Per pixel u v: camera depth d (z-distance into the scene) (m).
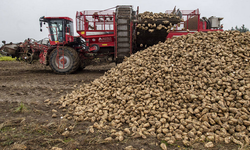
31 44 10.31
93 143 2.80
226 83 3.55
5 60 19.08
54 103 4.61
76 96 4.73
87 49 9.05
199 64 4.21
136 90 4.04
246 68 4.06
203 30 8.55
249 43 5.00
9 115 3.82
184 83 3.88
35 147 2.69
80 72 9.89
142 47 8.93
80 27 8.83
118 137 2.91
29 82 7.14
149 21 7.48
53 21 9.13
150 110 3.54
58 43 9.02
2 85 6.39
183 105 3.45
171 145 2.75
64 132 3.04
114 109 3.82
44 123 3.46
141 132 3.02
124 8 8.34
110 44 9.05
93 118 3.62
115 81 4.68
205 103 3.29
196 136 2.86
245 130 2.87
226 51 4.59
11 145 2.72
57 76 8.47
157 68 4.48
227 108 3.17
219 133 2.85
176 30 8.52
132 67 4.80
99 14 8.54
